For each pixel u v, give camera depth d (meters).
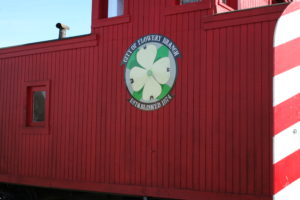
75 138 6.44
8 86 7.58
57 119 6.73
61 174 6.56
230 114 4.89
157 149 5.48
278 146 1.94
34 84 7.14
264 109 4.62
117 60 6.07
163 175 5.39
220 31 5.07
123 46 6.01
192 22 5.34
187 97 5.27
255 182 4.61
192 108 5.21
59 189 6.89
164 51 5.54
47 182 6.70
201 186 5.05
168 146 5.39
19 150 7.21
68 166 6.48
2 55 7.74
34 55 7.22
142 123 5.67
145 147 5.61
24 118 7.21
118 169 5.87
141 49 5.79
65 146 6.56
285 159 1.96
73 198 6.89
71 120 6.53
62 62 6.78
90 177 6.18
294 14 2.15
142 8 5.86
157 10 5.69
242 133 4.77
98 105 6.21
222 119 4.95
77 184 6.30
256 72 4.73
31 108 7.29
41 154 6.88
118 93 5.99
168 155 5.38
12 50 7.55
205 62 5.16
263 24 4.71
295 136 2.02
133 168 5.70
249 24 4.83
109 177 5.96
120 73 6.00
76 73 6.56
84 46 6.49
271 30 4.63
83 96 6.43
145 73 5.69
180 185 5.23
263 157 4.58
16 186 7.51
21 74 7.39
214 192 4.92
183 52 5.36
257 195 4.58
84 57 6.48
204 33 5.21
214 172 4.96
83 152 6.31
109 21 6.20
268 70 4.63
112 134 6.00
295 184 1.99
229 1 6.49
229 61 4.96
